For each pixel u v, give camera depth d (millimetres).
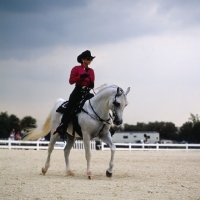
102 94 13906
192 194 11078
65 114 14719
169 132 122312
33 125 16797
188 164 21562
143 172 16969
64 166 19812
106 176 15031
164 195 10859
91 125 14062
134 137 96062
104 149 42312
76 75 14820
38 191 11414
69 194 10953
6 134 97000
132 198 10414
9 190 11578
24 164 20656
